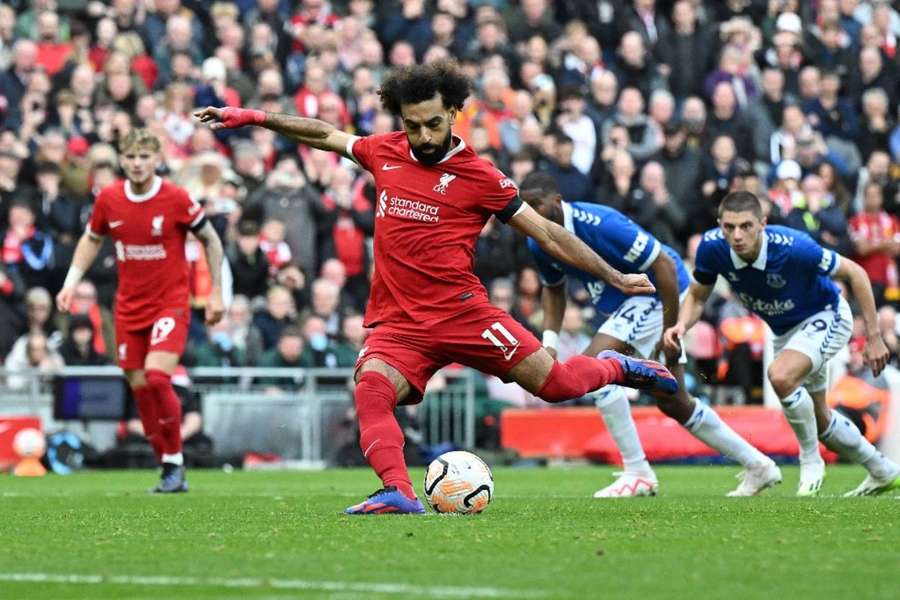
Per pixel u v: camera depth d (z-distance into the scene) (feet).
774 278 60.34
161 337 67.87
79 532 41.93
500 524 41.65
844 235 118.73
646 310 61.46
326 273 108.47
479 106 120.67
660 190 114.42
